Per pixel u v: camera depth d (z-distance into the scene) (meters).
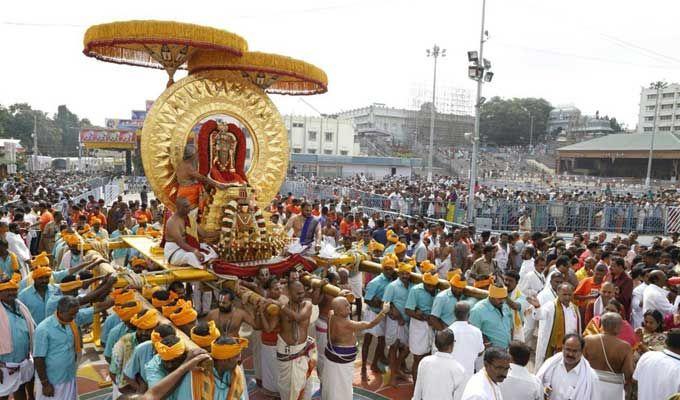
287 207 16.80
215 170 8.70
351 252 9.66
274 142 9.75
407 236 13.62
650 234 27.02
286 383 6.74
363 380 8.30
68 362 5.96
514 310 7.32
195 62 9.51
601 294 8.21
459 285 7.34
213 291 9.27
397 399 7.61
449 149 87.56
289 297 7.08
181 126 8.78
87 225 12.11
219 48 8.38
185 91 8.88
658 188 55.59
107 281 6.62
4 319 6.09
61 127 122.94
